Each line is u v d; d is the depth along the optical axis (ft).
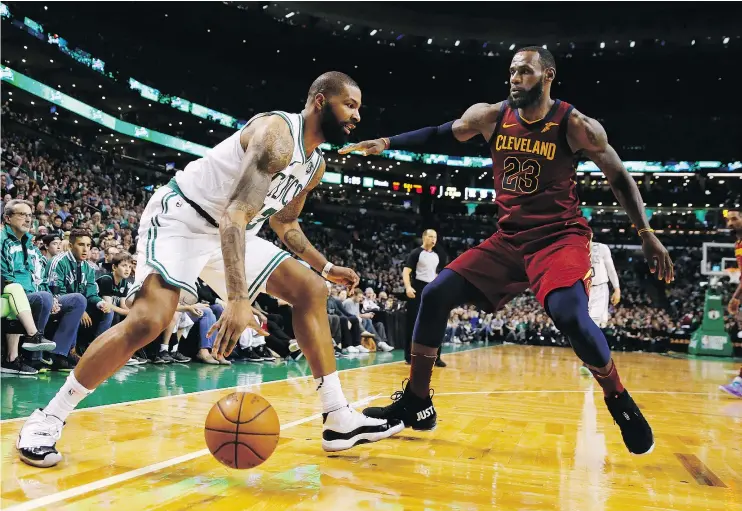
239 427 6.60
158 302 7.51
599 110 115.14
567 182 9.46
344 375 20.74
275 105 110.01
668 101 110.11
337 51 96.84
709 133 115.44
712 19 85.56
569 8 88.17
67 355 17.94
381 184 127.85
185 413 11.46
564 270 8.70
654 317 77.20
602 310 27.68
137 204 72.33
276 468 7.57
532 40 92.84
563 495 6.86
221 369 21.27
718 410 15.19
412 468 7.84
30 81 77.51
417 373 9.79
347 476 7.29
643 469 8.36
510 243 9.48
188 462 7.67
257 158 7.22
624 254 116.78
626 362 38.52
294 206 9.25
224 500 6.16
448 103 116.06
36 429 7.46
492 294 9.64
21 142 64.95
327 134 8.06
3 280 15.98
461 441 9.88
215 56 98.12
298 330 8.38
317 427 10.50
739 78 99.19
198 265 7.86
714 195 116.57
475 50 95.81
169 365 21.71
